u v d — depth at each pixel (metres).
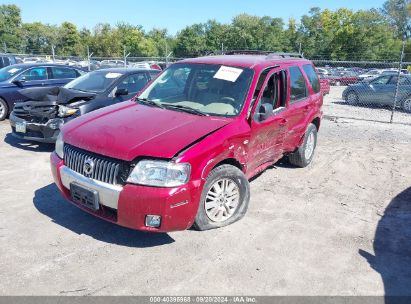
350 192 5.70
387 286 3.45
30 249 3.72
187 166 3.60
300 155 6.44
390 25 82.25
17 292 3.11
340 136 9.70
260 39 74.06
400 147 8.68
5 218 4.33
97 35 72.31
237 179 4.29
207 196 4.07
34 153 6.96
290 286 3.36
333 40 66.62
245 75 4.82
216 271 3.51
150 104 4.80
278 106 5.36
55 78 10.61
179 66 5.36
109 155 3.61
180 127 4.01
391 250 4.07
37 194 5.04
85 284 3.25
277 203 5.12
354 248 4.07
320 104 6.82
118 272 3.43
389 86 15.40
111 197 3.55
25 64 10.48
